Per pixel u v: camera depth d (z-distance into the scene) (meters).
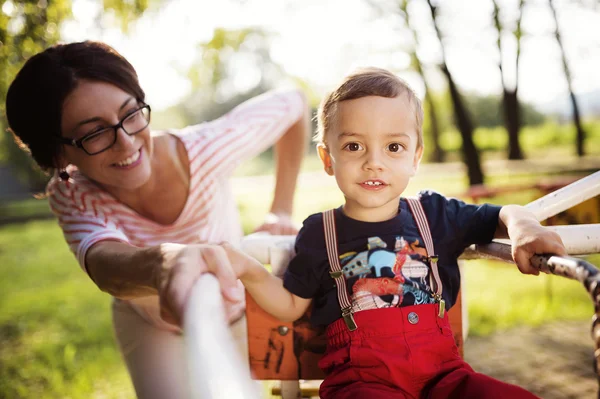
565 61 14.12
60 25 3.33
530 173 12.39
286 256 1.49
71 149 1.55
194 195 1.79
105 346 4.40
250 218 10.41
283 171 2.36
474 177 11.38
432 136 19.59
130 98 1.54
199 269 0.90
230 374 0.61
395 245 1.39
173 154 1.77
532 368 3.45
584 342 3.83
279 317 1.43
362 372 1.28
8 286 7.01
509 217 1.29
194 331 0.69
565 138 22.39
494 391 1.16
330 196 12.47
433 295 1.36
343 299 1.35
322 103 1.51
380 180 1.35
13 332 5.04
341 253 1.40
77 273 7.50
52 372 3.94
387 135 1.35
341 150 1.38
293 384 1.55
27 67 1.50
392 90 1.39
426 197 1.50
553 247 1.10
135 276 1.10
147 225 1.76
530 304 4.67
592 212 3.71
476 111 26.34
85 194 1.67
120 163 1.56
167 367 1.64
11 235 12.21
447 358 1.32
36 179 17.20
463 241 1.42
